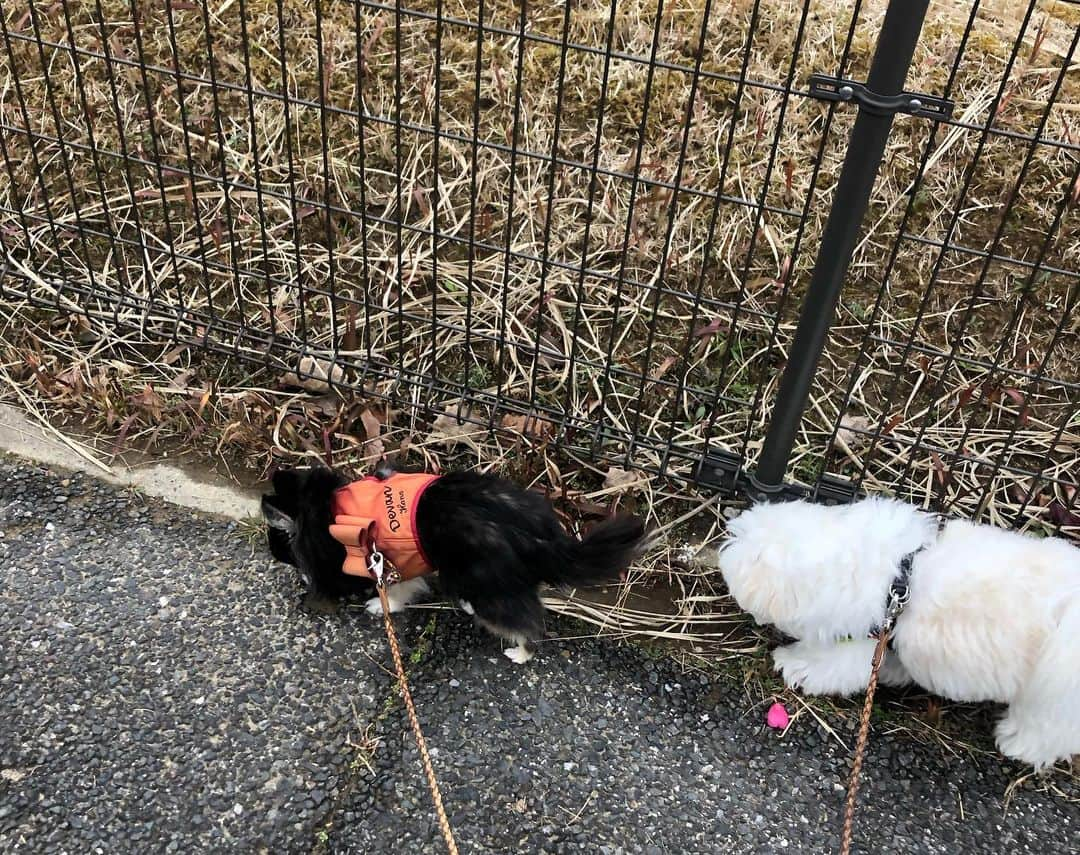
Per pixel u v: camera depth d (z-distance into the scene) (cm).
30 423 157
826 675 126
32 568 138
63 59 195
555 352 161
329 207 140
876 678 121
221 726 122
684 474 149
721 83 190
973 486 150
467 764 120
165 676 127
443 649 132
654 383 157
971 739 126
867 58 193
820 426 157
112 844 111
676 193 123
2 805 114
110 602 134
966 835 117
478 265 171
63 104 190
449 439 154
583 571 122
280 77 193
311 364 160
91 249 177
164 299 170
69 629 131
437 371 160
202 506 147
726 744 125
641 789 119
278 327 165
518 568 120
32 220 179
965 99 186
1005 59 193
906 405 157
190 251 175
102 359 165
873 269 170
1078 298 147
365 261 146
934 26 200
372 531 123
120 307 168
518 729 124
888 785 121
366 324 155
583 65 194
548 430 155
